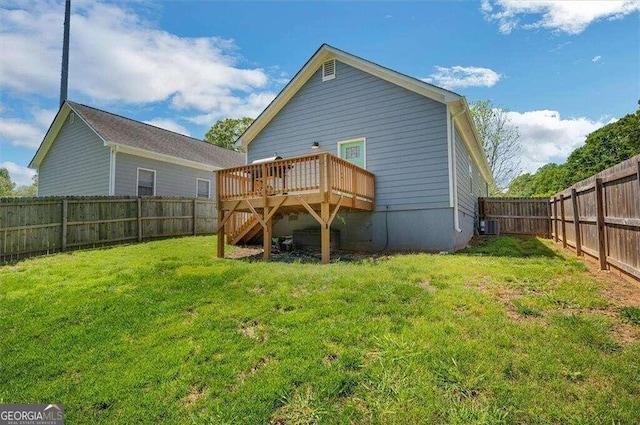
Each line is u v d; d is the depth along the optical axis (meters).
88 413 2.50
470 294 4.03
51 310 4.23
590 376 2.42
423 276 4.92
